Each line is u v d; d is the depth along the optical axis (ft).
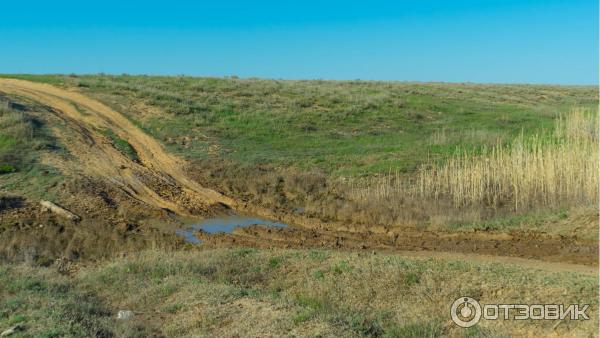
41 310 33.63
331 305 36.65
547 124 117.70
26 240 57.00
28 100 112.98
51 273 44.37
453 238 57.36
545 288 35.24
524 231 57.11
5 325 31.53
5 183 72.38
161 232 61.72
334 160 92.27
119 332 31.42
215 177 84.58
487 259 48.91
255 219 69.05
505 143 97.91
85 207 67.36
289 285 41.83
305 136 110.83
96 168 82.48
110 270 45.42
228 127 112.78
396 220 64.34
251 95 142.72
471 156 88.58
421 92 166.09
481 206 65.21
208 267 45.27
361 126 121.19
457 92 174.09
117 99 122.21
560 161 67.92
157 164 89.56
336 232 62.44
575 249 50.21
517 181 69.05
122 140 97.96
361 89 167.63
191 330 32.09
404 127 121.80
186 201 74.49
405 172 83.71
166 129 106.42
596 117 102.12
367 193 73.56
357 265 42.73
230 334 30.78
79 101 118.73
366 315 34.40
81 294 38.99
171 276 42.60
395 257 45.62
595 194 62.23
